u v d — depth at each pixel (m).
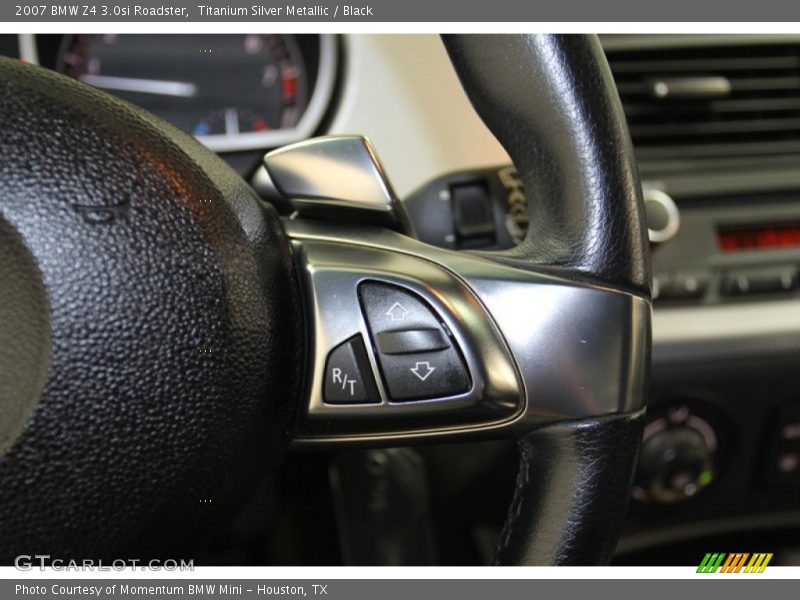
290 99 0.81
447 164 0.77
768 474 1.05
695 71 0.98
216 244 0.45
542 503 0.50
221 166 0.49
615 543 0.51
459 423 0.50
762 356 0.98
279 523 1.12
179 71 0.82
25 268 0.42
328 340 0.49
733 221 0.98
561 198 0.49
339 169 0.50
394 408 0.49
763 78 0.99
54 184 0.43
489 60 0.50
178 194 0.45
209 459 0.45
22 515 0.43
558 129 0.49
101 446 0.43
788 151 1.01
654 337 0.97
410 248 0.50
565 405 0.49
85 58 0.82
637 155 0.99
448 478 1.00
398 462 1.00
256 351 0.46
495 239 0.78
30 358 0.43
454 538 1.15
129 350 0.43
